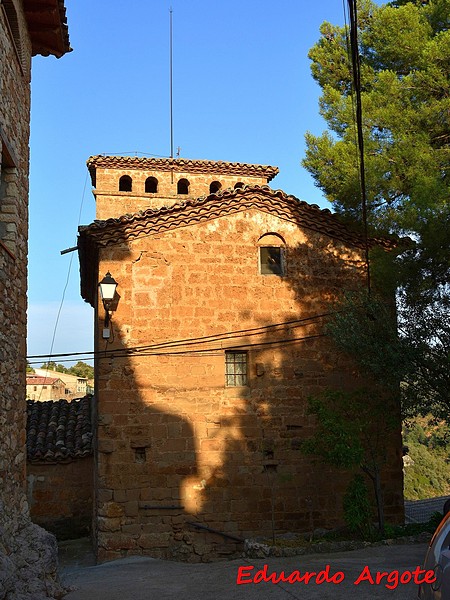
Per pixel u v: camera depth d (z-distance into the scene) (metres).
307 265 15.55
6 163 9.97
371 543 12.52
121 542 13.62
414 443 48.59
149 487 13.91
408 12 13.67
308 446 13.35
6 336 9.24
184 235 15.03
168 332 14.56
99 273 14.52
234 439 14.46
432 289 12.85
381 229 13.31
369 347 13.17
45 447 17.31
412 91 13.39
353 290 15.61
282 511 14.35
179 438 14.21
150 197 25.52
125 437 14.00
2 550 7.95
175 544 13.78
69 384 67.38
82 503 16.91
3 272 9.05
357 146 13.48
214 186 26.31
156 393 14.27
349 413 14.48
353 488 13.41
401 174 13.12
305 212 15.63
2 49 9.20
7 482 9.08
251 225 15.42
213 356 14.70
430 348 12.90
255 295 15.16
